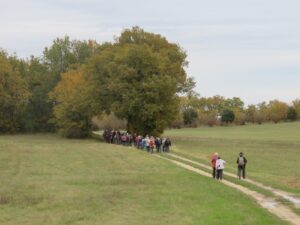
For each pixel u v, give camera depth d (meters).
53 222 23.06
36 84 119.06
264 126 178.25
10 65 110.94
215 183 37.56
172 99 84.62
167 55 95.69
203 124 186.62
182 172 44.38
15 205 27.30
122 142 78.12
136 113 82.44
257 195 32.62
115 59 84.50
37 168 46.28
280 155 73.38
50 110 117.12
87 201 28.67
